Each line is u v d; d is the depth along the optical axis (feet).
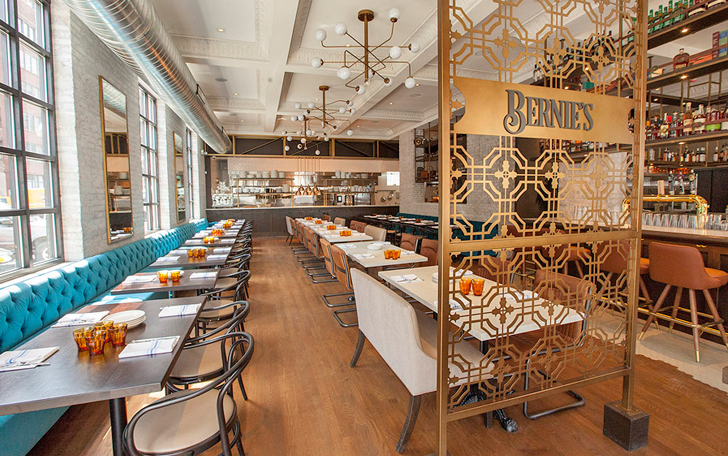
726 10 9.46
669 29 10.80
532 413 7.69
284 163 42.19
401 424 7.43
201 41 17.57
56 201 12.11
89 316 7.07
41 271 10.78
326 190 44.65
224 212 40.47
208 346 7.91
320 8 14.92
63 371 4.95
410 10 15.05
